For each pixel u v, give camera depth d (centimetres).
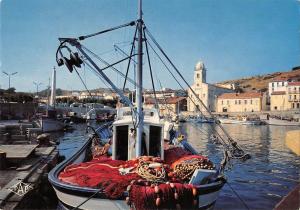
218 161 2134
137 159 823
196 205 706
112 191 684
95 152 1094
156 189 678
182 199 691
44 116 4034
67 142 3041
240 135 4438
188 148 1280
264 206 1198
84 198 702
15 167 1232
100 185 703
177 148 1055
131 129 898
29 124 3177
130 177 720
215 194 766
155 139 933
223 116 7838
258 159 2233
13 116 4447
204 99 8825
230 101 8944
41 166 1320
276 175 1702
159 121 963
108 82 869
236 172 1761
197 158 789
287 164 2038
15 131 2772
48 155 1587
